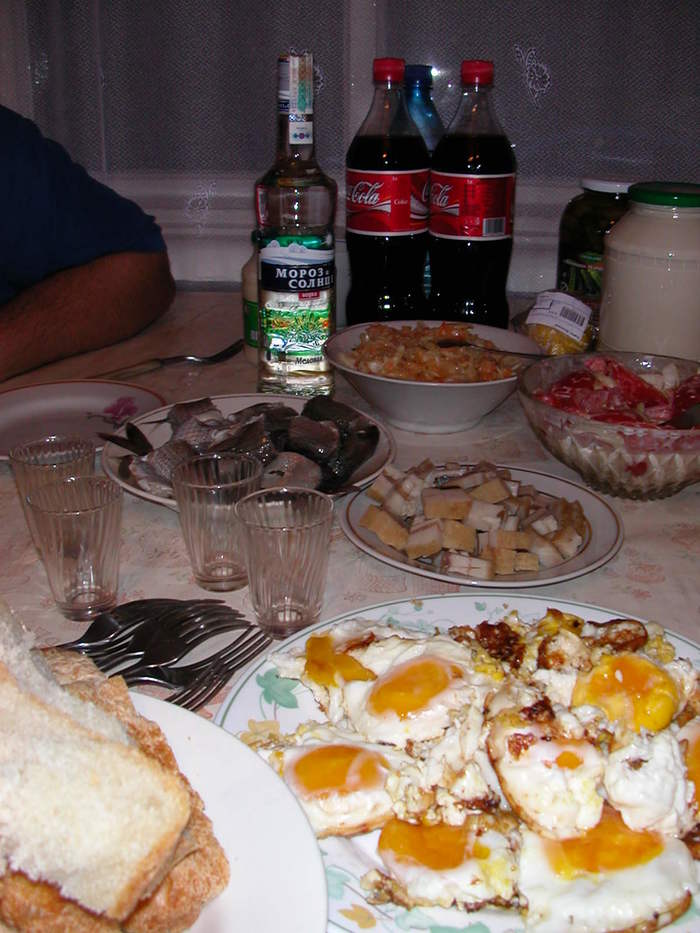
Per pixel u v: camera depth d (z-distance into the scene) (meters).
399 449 1.36
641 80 2.11
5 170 1.98
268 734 0.69
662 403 1.24
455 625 0.83
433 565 1.01
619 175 2.19
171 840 0.47
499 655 0.72
